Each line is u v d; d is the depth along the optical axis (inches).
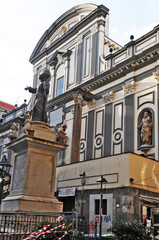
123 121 797.9
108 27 1174.3
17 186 370.9
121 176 529.7
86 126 932.0
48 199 362.3
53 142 383.6
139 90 776.3
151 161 564.7
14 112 1503.4
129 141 753.0
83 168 637.9
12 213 324.8
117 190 527.2
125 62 818.8
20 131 398.9
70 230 263.4
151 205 516.4
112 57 905.5
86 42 1066.7
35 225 265.0
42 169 373.1
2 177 536.7
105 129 850.8
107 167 569.3
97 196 569.0
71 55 1139.9
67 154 989.8
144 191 526.6
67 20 1230.9
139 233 318.3
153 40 776.3
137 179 524.1
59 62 1196.5
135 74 801.6
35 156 371.9
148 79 759.1
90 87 952.3
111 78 879.1
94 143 880.9
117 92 853.8
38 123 399.2
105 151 826.8
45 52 1315.2
